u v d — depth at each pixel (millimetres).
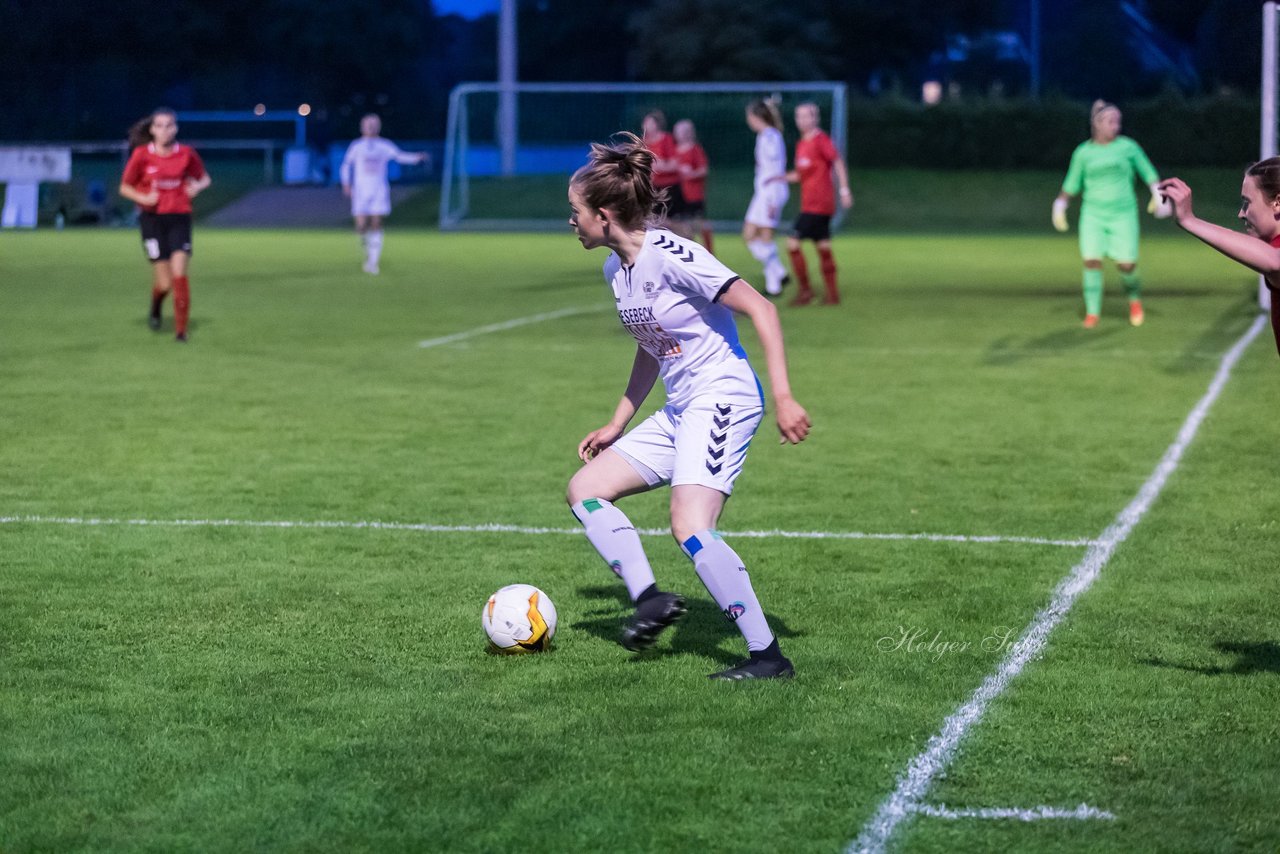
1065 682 10438
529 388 25156
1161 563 13867
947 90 120625
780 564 13898
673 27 101875
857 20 114250
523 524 15492
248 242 70062
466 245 67625
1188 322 34781
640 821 8070
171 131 30781
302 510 16109
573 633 11672
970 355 29344
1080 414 22391
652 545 14781
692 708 9859
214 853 7715
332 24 126750
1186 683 10422
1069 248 65875
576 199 9984
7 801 8359
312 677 10555
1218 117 90625
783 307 39375
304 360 28469
